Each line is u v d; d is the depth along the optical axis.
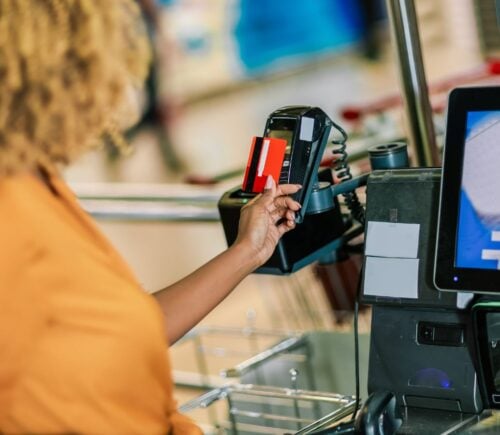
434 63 10.72
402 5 2.06
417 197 1.71
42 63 1.13
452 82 6.89
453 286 1.61
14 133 1.15
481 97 1.59
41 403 1.14
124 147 1.32
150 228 6.91
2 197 1.17
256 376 2.16
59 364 1.14
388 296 1.72
